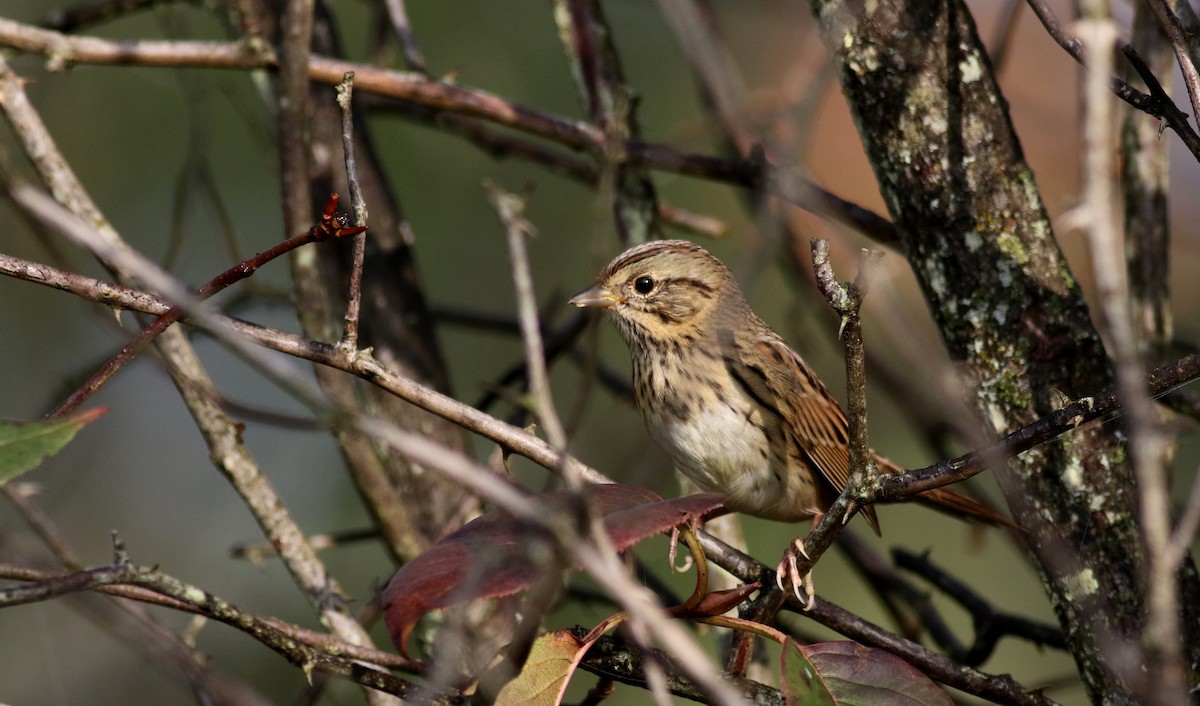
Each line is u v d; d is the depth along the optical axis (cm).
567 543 421
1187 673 645
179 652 659
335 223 547
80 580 545
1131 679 647
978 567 1327
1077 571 668
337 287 994
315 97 998
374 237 1004
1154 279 817
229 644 1192
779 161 659
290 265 806
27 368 1310
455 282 1355
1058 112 1198
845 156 1130
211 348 1383
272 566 1271
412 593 504
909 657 664
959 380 701
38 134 755
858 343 504
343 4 1352
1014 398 685
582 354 1114
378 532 843
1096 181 401
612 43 1015
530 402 665
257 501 765
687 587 1074
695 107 1379
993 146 698
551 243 1376
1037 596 1310
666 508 524
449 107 923
